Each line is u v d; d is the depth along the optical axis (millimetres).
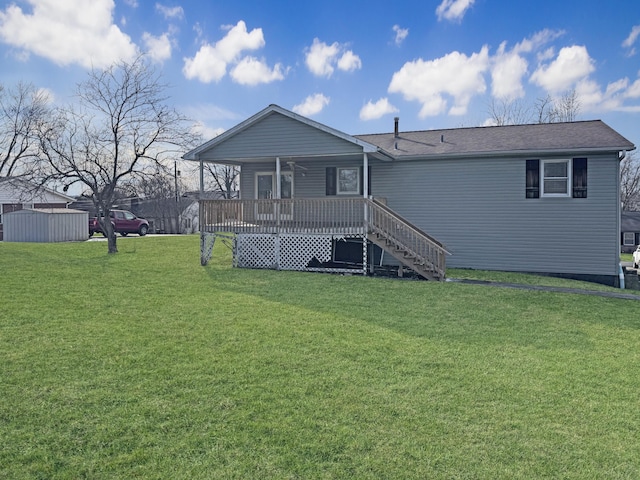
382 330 7828
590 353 6859
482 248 15578
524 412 4867
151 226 38125
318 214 14992
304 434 4355
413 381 5641
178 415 4672
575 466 3920
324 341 7125
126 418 4594
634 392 5418
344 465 3887
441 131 18812
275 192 18031
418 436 4352
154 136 19984
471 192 15594
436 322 8461
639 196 45500
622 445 4250
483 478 3742
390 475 3762
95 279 11914
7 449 4023
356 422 4598
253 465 3863
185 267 14695
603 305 10227
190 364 6062
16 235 24359
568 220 14680
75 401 4930
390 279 13164
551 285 12695
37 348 6520
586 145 14016
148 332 7434
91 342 6840
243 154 15203
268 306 9391
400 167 16359
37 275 12078
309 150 14500
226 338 7191
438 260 13203
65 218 24953
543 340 7480
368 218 13961
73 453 3996
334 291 11094
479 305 9930
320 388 5387
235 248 15359
